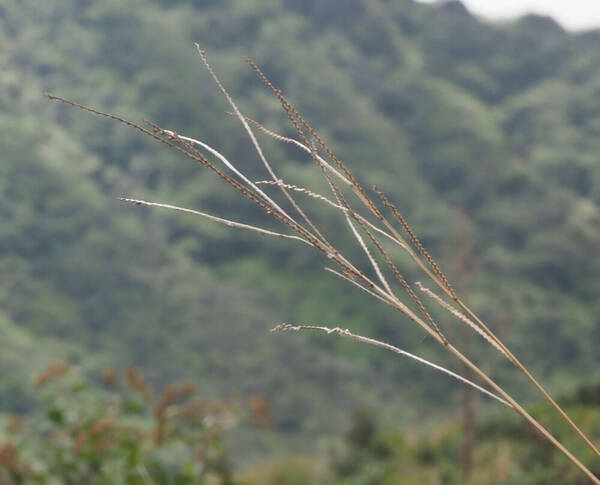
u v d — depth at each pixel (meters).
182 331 100.12
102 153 134.00
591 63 169.50
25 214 112.56
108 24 155.75
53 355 88.31
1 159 119.69
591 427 12.31
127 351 96.50
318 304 113.50
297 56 155.50
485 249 123.06
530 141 151.12
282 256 122.31
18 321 96.62
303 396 88.38
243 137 123.75
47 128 131.25
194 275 111.88
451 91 162.50
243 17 160.50
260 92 145.00
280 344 97.88
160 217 124.19
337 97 151.12
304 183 102.06
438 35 178.25
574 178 139.75
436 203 135.38
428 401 89.31
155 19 155.62
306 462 19.48
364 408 19.59
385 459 17.23
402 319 106.38
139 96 141.25
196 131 131.50
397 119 155.88
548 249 120.19
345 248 85.12
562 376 95.12
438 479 12.75
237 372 93.69
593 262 114.62
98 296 105.06
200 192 128.12
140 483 5.84
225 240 123.62
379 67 164.62
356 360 98.75
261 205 1.91
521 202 132.62
